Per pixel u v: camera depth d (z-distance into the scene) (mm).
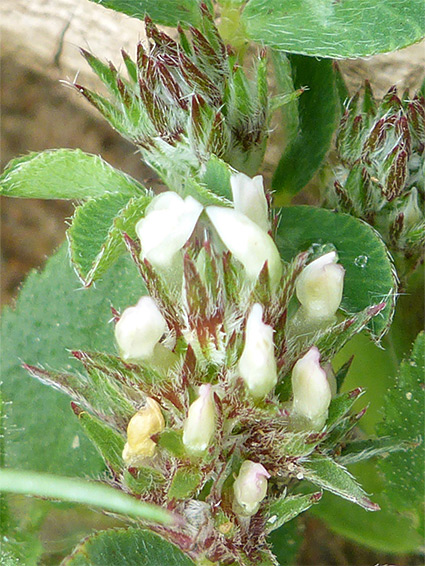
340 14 46
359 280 45
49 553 50
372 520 51
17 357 53
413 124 47
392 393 47
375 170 47
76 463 52
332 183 51
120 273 53
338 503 51
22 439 52
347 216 46
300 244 47
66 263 54
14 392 53
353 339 52
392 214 48
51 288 54
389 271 45
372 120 48
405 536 51
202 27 46
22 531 50
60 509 50
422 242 48
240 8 48
